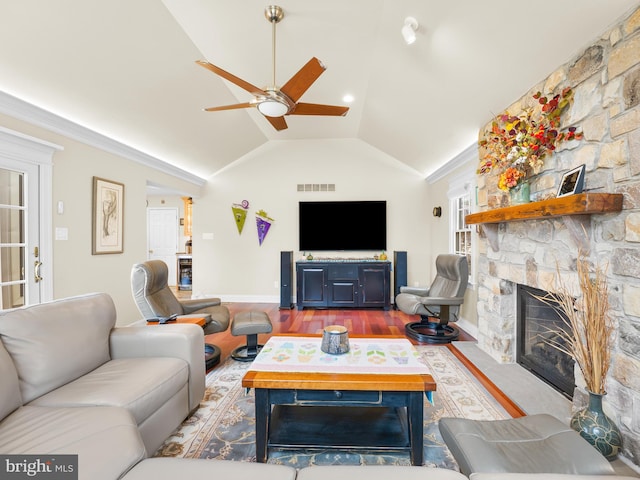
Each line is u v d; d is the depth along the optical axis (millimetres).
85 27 2139
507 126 2266
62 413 1258
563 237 1942
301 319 4379
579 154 1798
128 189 3744
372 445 1603
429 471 916
